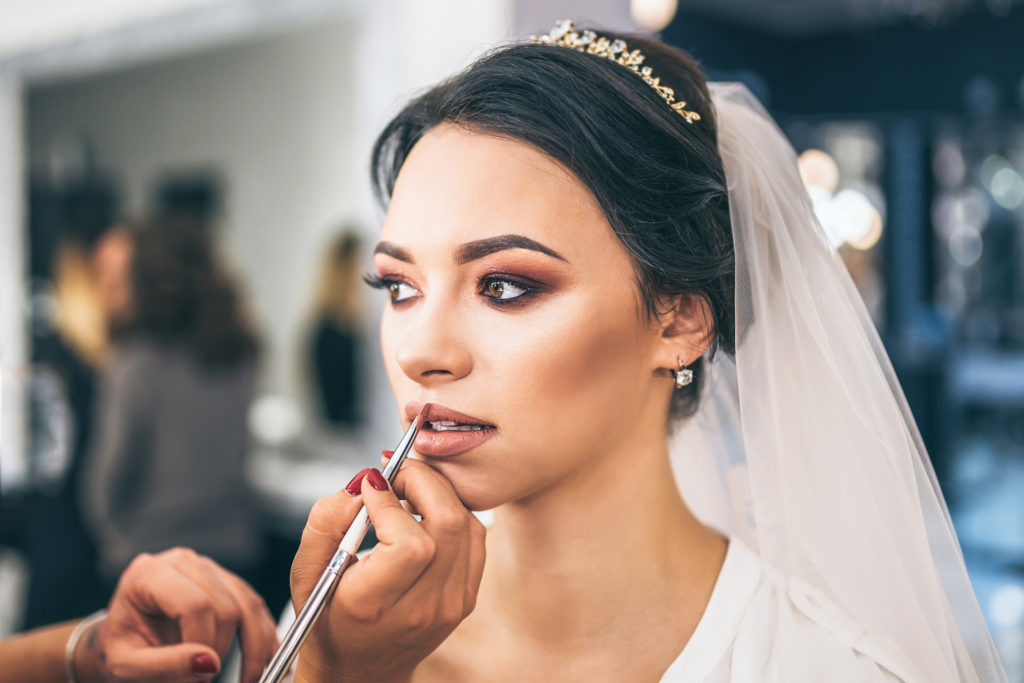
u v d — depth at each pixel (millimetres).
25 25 3359
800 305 772
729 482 915
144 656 744
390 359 711
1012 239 8250
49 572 2207
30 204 3342
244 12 2736
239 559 2314
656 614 734
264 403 2770
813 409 768
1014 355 8000
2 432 2188
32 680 819
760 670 704
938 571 797
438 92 756
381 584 560
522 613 742
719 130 773
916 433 808
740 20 4391
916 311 6797
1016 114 4379
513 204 646
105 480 2170
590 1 2557
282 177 2729
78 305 2791
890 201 6672
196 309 2225
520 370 642
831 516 762
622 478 723
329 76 2625
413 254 663
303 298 2709
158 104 2990
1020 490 5285
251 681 790
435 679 743
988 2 4289
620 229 663
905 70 4562
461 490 657
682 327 734
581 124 654
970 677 777
